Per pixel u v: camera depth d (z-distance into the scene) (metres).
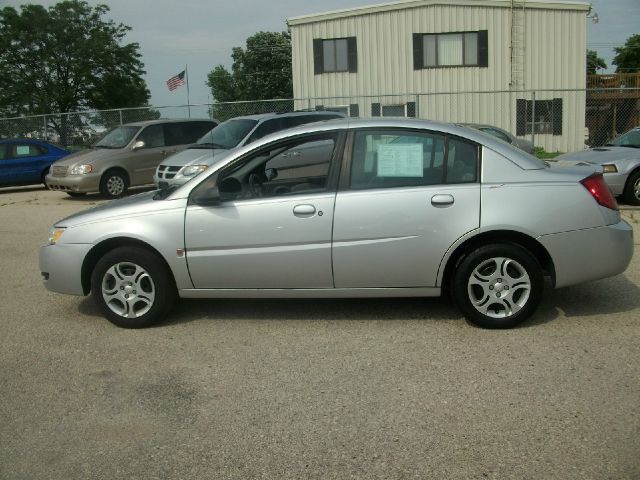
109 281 5.54
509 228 5.02
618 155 10.87
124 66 45.09
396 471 3.29
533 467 3.28
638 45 50.09
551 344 4.88
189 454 3.53
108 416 4.00
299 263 5.24
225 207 5.30
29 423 3.94
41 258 5.73
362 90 26.78
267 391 4.25
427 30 26.20
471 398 4.04
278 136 5.39
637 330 5.13
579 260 5.11
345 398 4.11
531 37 26.11
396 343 5.01
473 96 26.38
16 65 43.62
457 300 5.19
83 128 22.38
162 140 15.94
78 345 5.23
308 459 3.43
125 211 5.49
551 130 26.47
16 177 17.39
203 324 5.61
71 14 43.75
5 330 5.64
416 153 5.20
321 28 26.70
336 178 5.24
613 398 3.98
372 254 5.16
